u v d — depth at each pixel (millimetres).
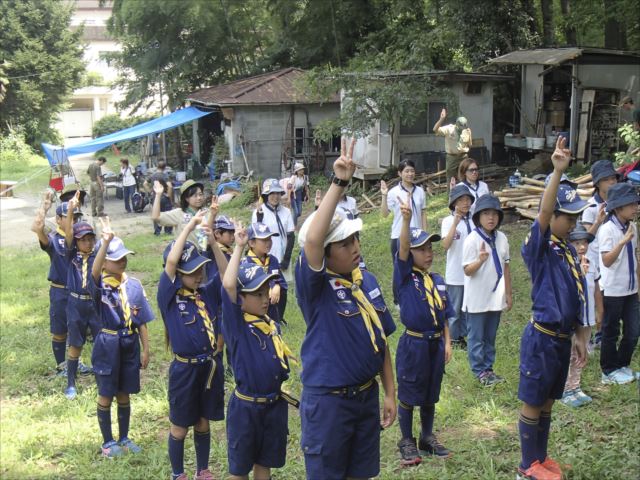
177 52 31047
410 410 5934
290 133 26469
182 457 5840
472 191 9102
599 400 6871
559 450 5926
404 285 5852
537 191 14375
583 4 21328
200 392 5738
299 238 4207
